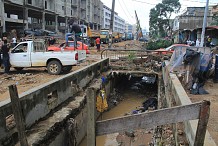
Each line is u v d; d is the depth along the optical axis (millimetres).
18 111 3393
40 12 37000
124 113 10758
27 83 9023
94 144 2777
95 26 75000
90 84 9797
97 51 23219
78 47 17219
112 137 8234
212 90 8016
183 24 31703
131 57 14703
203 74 8164
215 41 21828
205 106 2627
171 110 2689
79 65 13969
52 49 15852
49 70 10906
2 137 4055
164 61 12297
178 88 6219
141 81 16531
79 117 7109
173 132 5578
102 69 12789
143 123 2740
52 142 5078
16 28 30953
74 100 7453
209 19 30562
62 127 5738
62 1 46375
